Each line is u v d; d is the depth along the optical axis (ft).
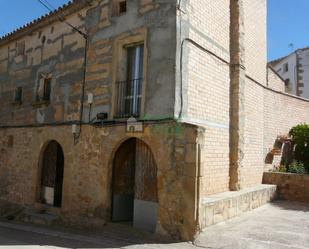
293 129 46.01
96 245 23.07
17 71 43.04
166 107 25.20
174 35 25.63
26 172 38.73
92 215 29.48
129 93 28.96
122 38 29.32
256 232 24.07
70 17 35.60
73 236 26.55
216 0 31.27
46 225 33.27
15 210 39.17
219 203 25.86
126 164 29.96
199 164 23.09
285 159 44.65
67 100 34.40
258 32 39.93
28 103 40.16
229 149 32.19
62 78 35.55
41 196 37.52
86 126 31.50
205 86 28.76
